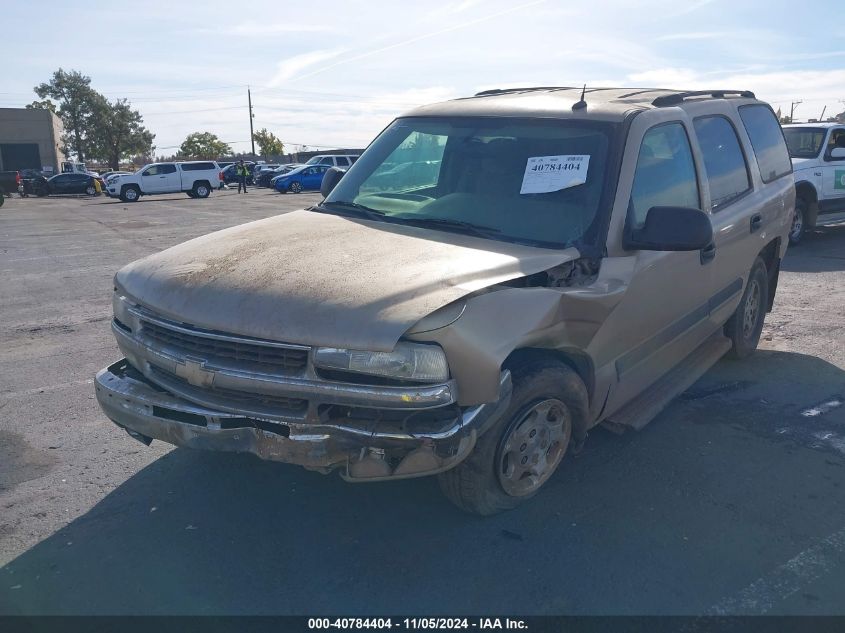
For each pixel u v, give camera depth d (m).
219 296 3.24
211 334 3.17
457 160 4.27
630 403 4.48
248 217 23.06
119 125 99.25
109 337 7.36
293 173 39.16
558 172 3.94
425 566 3.33
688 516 3.74
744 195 5.35
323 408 3.04
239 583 3.22
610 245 3.74
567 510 3.79
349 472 3.04
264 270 3.36
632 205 3.92
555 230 3.76
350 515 3.75
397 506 3.83
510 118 4.32
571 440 3.95
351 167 4.86
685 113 4.66
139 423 3.42
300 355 3.01
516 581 3.22
